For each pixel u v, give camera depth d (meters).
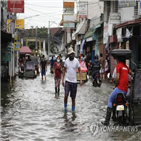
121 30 25.81
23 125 9.59
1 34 20.81
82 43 49.47
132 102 9.27
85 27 50.88
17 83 24.09
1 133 8.69
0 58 26.39
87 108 12.45
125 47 27.22
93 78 21.41
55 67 17.16
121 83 9.43
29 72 31.12
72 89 11.70
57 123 9.86
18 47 24.33
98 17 41.28
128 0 22.75
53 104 13.48
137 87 9.29
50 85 22.58
